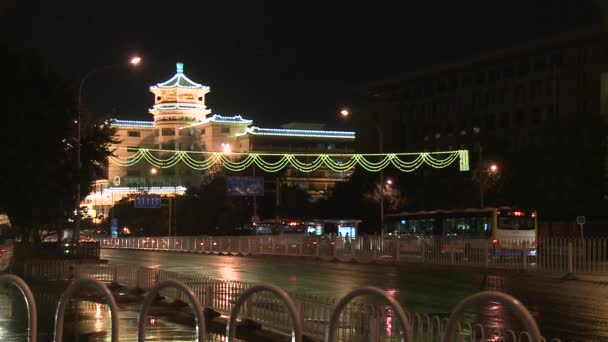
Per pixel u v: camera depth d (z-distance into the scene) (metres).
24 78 30.00
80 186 36.91
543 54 92.00
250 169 95.31
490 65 99.56
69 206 37.59
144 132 140.38
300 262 40.91
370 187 82.62
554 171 56.00
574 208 55.19
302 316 12.47
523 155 61.19
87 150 38.81
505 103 96.81
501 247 32.22
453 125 104.31
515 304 5.66
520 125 94.50
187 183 122.00
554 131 57.38
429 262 35.97
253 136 126.38
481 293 5.89
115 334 7.28
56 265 26.61
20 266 26.86
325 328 11.72
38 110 30.38
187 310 17.00
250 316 14.34
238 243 52.50
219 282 16.02
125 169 134.50
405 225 48.38
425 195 73.56
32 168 30.92
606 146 55.47
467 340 11.57
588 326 15.46
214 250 55.59
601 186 55.25
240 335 13.52
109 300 7.32
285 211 85.88
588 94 85.19
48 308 17.72
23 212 34.12
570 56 88.00
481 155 67.25
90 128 39.81
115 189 127.06
